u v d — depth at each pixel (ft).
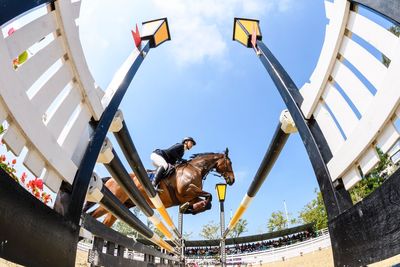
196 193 12.82
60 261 3.09
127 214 7.09
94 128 4.43
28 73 2.79
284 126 6.28
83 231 4.25
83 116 4.04
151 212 10.21
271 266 64.59
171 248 16.76
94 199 5.09
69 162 3.53
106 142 4.87
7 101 2.33
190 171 13.28
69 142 3.65
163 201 13.25
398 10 2.55
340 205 4.03
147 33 7.11
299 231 85.20
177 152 14.37
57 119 3.36
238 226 105.91
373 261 2.95
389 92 2.88
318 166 4.62
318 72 4.60
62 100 3.52
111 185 12.38
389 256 2.67
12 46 2.53
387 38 2.97
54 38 3.32
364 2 3.12
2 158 4.85
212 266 73.97
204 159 14.12
